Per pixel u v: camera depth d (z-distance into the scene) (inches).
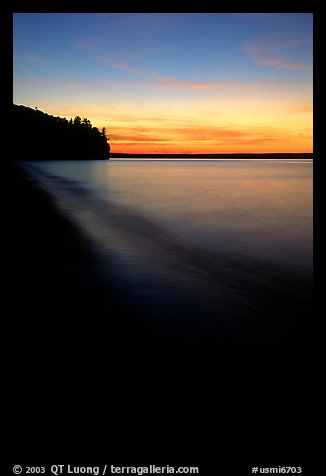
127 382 159.3
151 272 347.3
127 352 185.3
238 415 141.3
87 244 458.6
